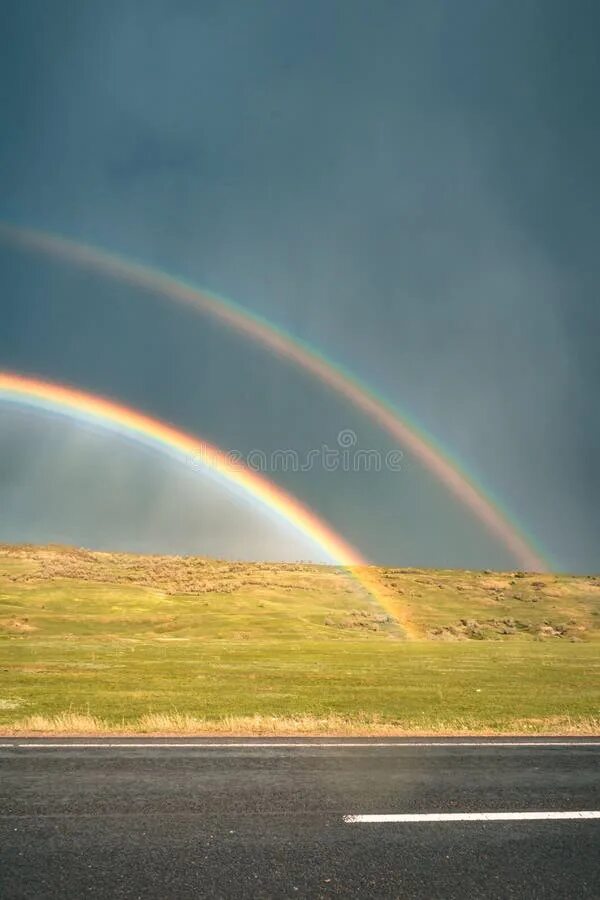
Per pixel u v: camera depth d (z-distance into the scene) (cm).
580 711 1931
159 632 6781
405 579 12331
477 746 1205
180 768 998
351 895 584
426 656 4278
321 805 824
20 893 579
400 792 886
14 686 2522
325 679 2884
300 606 9031
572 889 606
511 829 749
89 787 888
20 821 752
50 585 10181
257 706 1956
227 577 12206
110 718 1641
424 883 610
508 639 7719
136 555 14988
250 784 914
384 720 1598
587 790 908
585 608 10038
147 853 667
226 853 670
